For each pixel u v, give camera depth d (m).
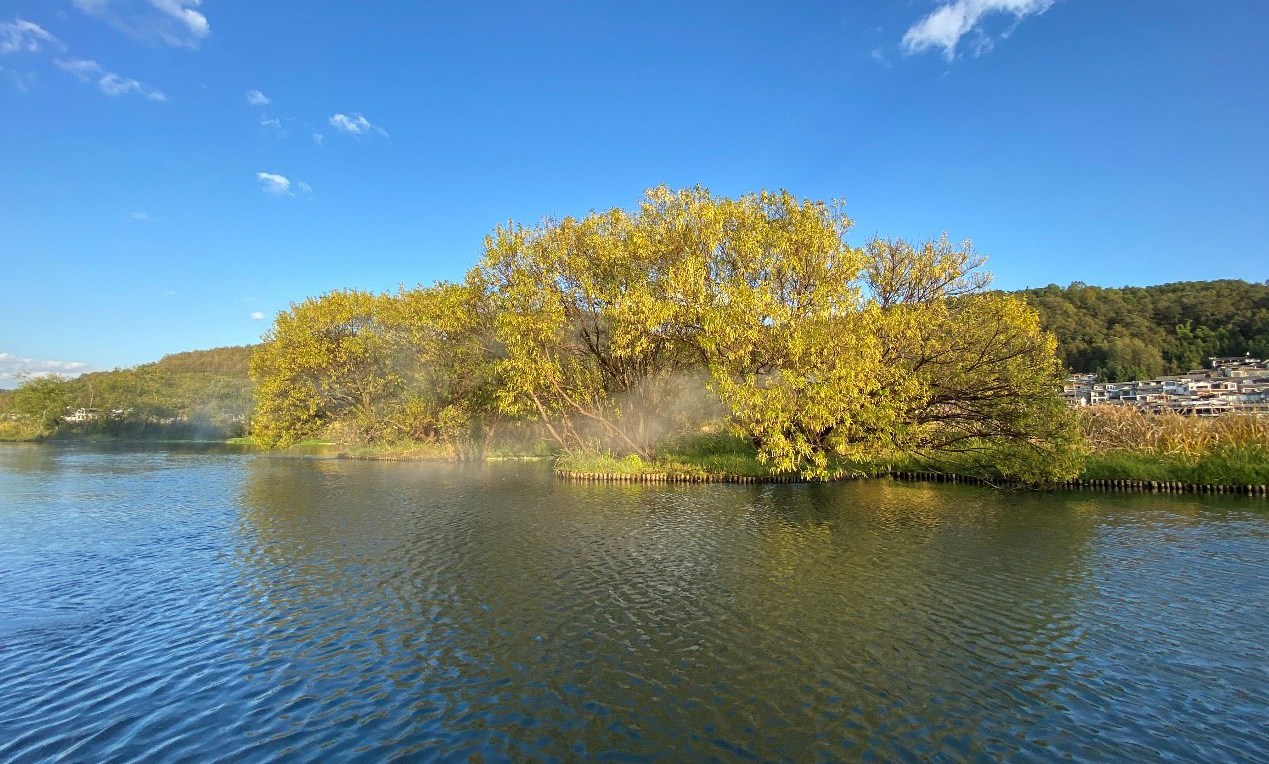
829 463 32.31
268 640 10.96
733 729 7.93
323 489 29.81
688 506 23.47
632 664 9.80
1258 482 25.08
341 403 52.56
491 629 11.30
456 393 47.12
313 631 11.33
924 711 8.33
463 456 47.41
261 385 51.19
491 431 48.31
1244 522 19.69
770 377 28.30
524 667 9.77
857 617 11.62
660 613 11.94
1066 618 11.50
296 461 47.97
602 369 36.22
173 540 18.52
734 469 31.42
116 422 90.06
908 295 34.72
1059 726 7.95
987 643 10.44
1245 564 14.86
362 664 9.97
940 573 14.25
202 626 11.65
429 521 21.05
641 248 30.91
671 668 9.65
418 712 8.48
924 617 11.58
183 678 9.59
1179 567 14.64
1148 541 17.19
